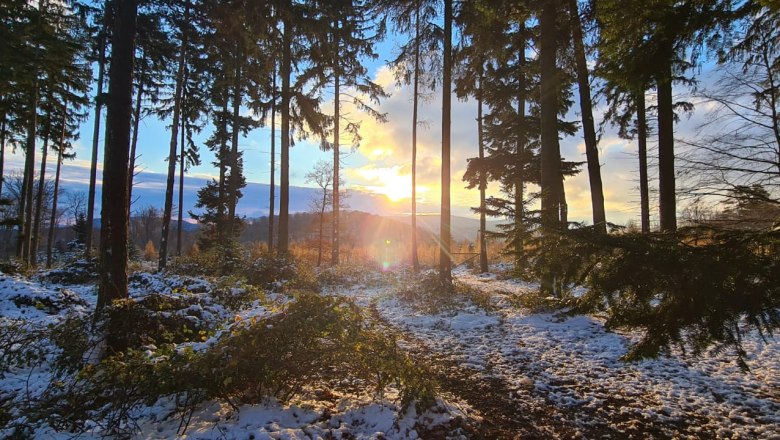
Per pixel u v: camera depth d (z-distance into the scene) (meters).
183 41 15.08
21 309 7.47
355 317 3.62
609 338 6.09
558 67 9.23
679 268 2.09
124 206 6.00
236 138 17.44
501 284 13.18
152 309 5.09
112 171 5.90
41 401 3.15
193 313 5.43
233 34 11.72
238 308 6.31
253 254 15.00
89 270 13.10
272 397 3.53
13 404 3.19
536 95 11.69
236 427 3.01
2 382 4.19
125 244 5.97
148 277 11.45
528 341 6.23
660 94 8.06
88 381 3.07
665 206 7.93
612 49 4.01
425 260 23.78
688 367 4.84
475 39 10.21
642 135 11.48
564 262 2.69
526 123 14.38
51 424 2.92
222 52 14.20
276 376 3.37
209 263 13.59
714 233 2.29
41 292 8.03
